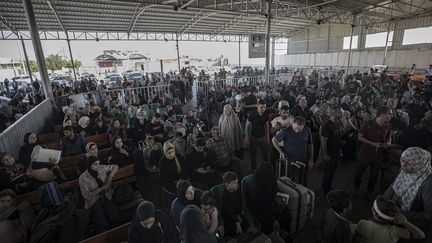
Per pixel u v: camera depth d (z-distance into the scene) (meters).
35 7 10.97
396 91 8.74
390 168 3.85
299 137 3.60
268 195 2.96
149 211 2.15
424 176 2.08
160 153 4.51
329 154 3.83
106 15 13.28
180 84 12.82
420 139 3.82
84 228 2.74
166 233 2.39
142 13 13.55
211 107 9.49
